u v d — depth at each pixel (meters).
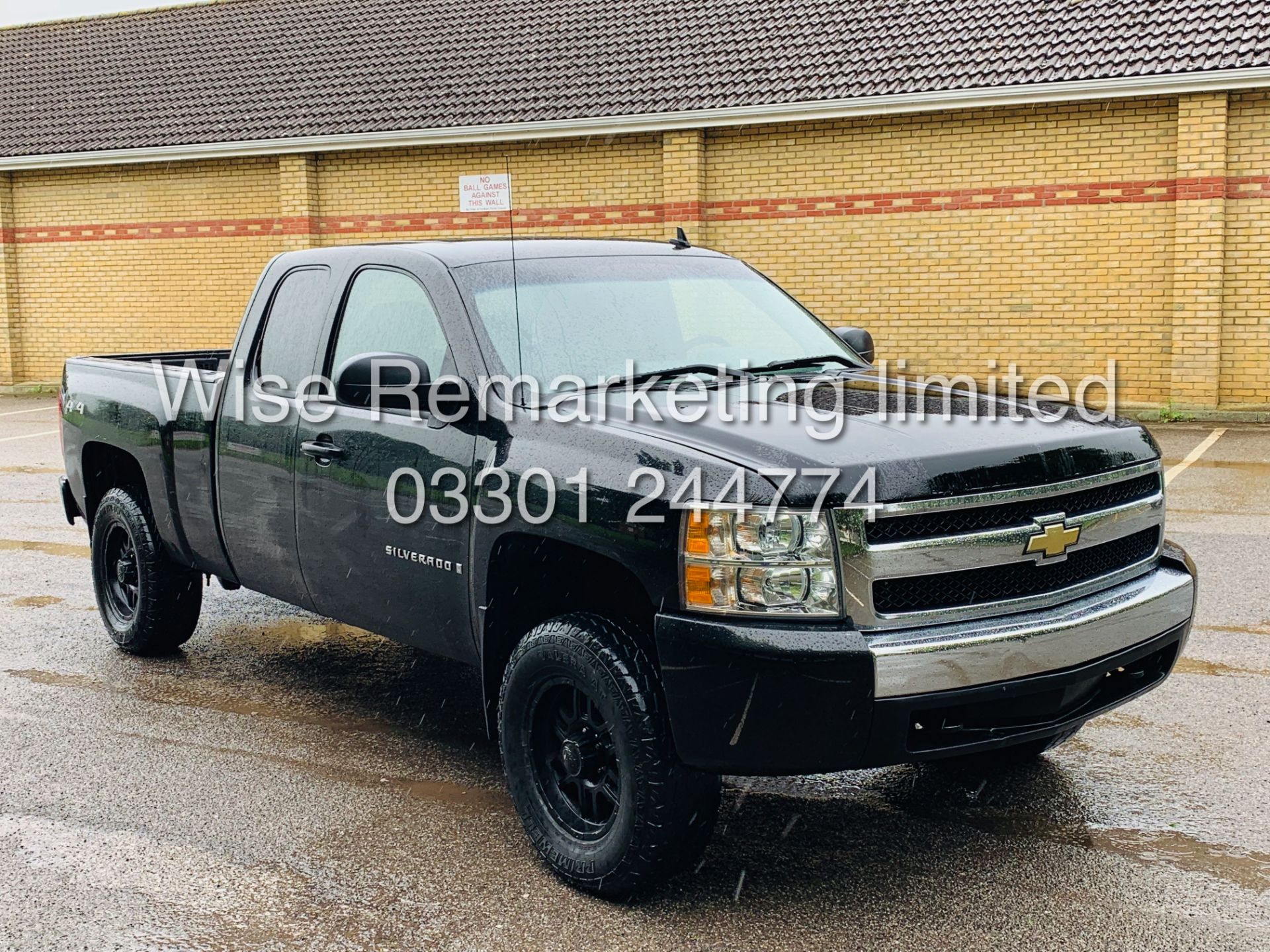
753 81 17.95
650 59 19.38
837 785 4.74
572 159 19.02
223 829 4.37
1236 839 4.20
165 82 23.22
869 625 3.47
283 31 23.73
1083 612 3.75
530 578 4.25
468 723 5.46
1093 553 3.94
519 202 19.38
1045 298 16.69
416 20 22.70
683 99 18.02
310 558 5.05
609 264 5.02
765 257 18.09
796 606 3.44
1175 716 5.38
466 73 20.52
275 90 21.75
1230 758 4.91
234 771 4.91
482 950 3.55
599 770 3.88
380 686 5.98
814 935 3.59
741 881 3.94
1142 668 4.18
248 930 3.68
